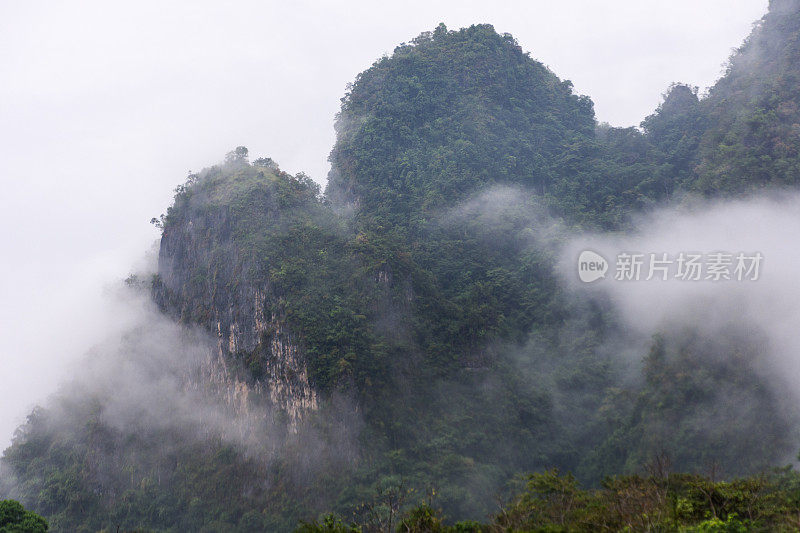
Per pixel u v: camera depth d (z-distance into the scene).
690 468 59.81
